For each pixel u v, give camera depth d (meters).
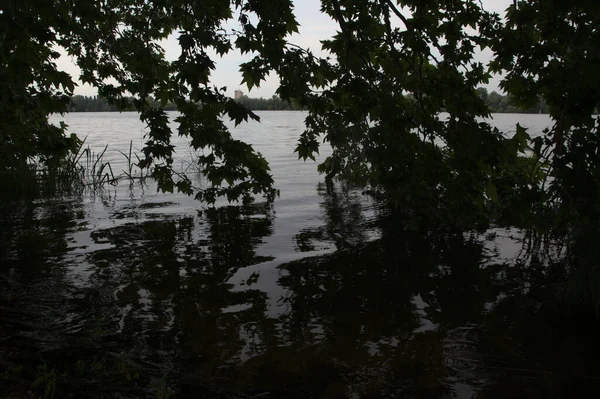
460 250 5.87
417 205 4.52
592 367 3.22
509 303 4.31
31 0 3.28
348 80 3.91
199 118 4.21
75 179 10.90
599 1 2.63
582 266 4.02
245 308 4.20
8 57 3.91
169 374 3.04
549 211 4.24
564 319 3.97
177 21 4.62
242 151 4.61
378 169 4.11
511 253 5.73
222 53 4.14
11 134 5.13
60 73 4.56
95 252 5.74
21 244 5.99
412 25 3.89
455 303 4.32
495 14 4.26
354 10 4.05
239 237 6.50
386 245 6.11
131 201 9.07
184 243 6.20
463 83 4.17
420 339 3.63
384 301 4.37
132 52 5.08
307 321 3.95
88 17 3.97
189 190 5.28
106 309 4.10
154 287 4.64
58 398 2.74
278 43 3.71
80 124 39.28
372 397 2.88
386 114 3.77
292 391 2.93
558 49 3.79
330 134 4.17
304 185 10.77
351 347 3.50
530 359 3.33
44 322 3.79
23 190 9.68
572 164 3.68
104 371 3.07
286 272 5.14
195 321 3.91
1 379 2.84
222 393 2.89
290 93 4.12
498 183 5.46
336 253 5.80
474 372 3.16
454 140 4.02
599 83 3.21
